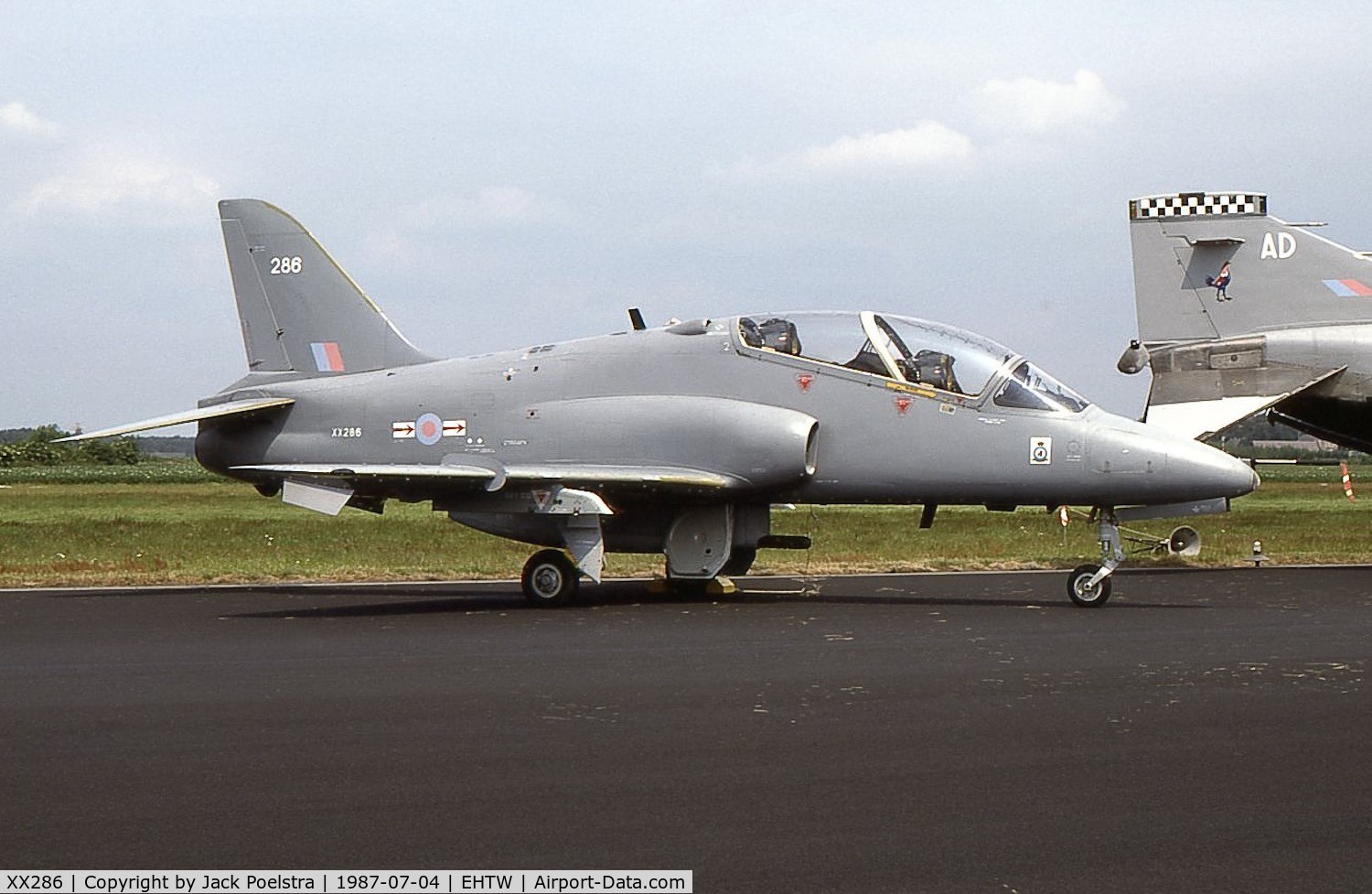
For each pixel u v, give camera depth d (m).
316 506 28.41
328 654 20.30
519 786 12.18
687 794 11.91
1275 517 56.81
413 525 58.31
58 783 12.32
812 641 21.34
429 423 31.33
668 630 22.97
